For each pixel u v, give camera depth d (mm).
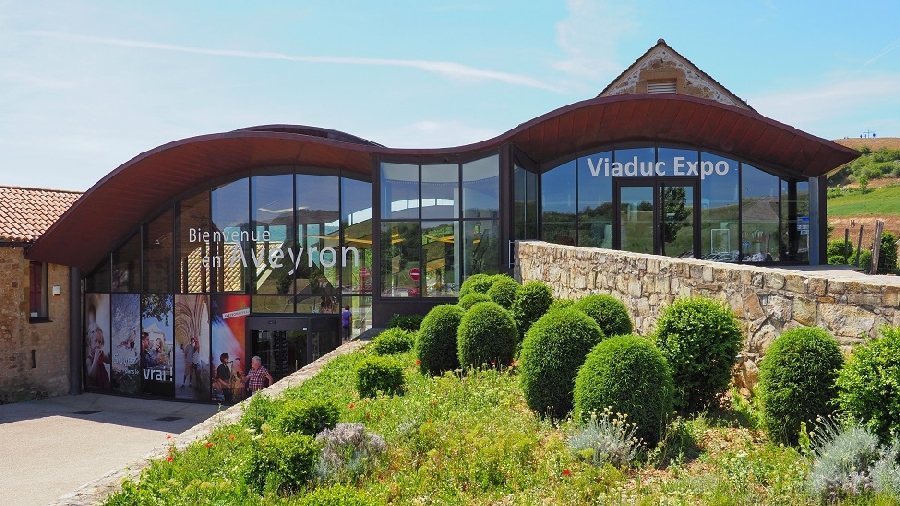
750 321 7910
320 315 22297
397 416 8859
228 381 23125
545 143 19234
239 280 23250
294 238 22812
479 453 6734
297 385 11945
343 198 22547
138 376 24531
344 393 10891
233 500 6496
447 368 11781
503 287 13430
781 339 6574
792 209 19906
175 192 23984
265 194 23125
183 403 23234
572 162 20641
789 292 7348
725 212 19953
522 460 6641
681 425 6910
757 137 18453
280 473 6938
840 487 5082
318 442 7457
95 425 19625
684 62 26156
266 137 19141
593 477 5918
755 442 6574
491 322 11055
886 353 5582
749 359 7906
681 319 7723
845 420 5707
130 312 24844
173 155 20844
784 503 5074
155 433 18484
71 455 15914
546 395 8023
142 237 24688
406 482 6582
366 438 7555
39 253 23562
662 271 9742
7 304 23141
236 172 23500
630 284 10789
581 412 6977
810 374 6230
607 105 17375
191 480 7312
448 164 18641
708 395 7594
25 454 16031
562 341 8102
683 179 20062
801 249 19828
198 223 23922
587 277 12586
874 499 4902
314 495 5570
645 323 10258
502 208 18031
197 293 23781
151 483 7012
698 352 7488
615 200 20328
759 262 19812
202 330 23625
